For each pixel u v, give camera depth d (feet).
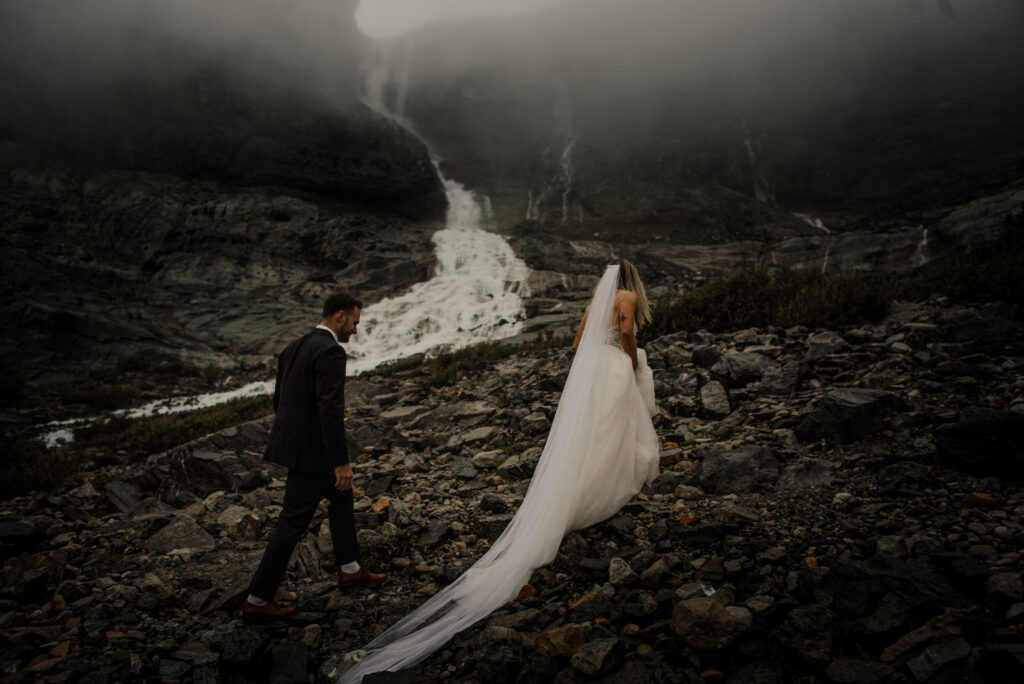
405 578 11.69
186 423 30.91
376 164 140.26
